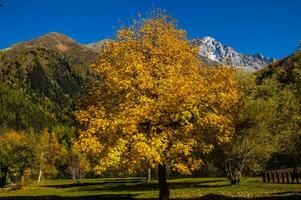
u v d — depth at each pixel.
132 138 27.12
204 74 31.92
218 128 30.19
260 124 49.31
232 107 31.73
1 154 118.38
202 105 29.44
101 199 42.66
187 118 28.80
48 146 138.62
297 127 43.94
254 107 48.41
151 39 32.78
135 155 26.81
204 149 31.28
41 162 127.69
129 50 31.97
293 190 37.44
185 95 27.38
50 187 81.31
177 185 54.69
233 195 36.38
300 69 33.84
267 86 50.78
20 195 58.31
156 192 46.38
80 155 124.50
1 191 78.62
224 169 52.91
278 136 50.53
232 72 31.55
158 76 29.80
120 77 29.41
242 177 61.47
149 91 29.02
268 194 35.34
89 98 31.95
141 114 26.73
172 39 31.70
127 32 32.78
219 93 30.02
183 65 31.67
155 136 27.81
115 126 27.16
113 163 26.69
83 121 30.34
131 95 28.69
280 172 48.66
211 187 48.03
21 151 121.44
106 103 30.80
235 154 51.34
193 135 29.84
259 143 51.50
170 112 28.09
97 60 32.59
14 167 120.06
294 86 35.00
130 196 43.41
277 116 48.62
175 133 28.27
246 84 50.62
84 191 59.31
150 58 31.17
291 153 53.81
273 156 60.53
